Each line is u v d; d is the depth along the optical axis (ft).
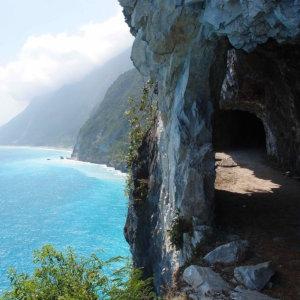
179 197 53.93
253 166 97.40
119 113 578.66
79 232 194.39
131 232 88.02
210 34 50.57
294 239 47.21
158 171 73.72
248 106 103.81
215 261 43.21
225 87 103.19
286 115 80.94
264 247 45.39
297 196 65.67
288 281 39.06
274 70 73.82
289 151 86.84
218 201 62.34
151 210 77.25
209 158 50.85
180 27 52.54
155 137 79.66
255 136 137.80
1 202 279.28
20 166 570.87
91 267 38.47
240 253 43.24
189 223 51.24
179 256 52.21
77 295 33.22
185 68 55.57
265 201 62.64
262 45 62.13
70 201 276.21
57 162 623.36
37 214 237.86
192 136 53.67
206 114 54.54
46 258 37.55
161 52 57.98
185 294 39.73
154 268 72.33
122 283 37.42
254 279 38.47
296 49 57.98
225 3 43.60
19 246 173.68
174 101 59.77
